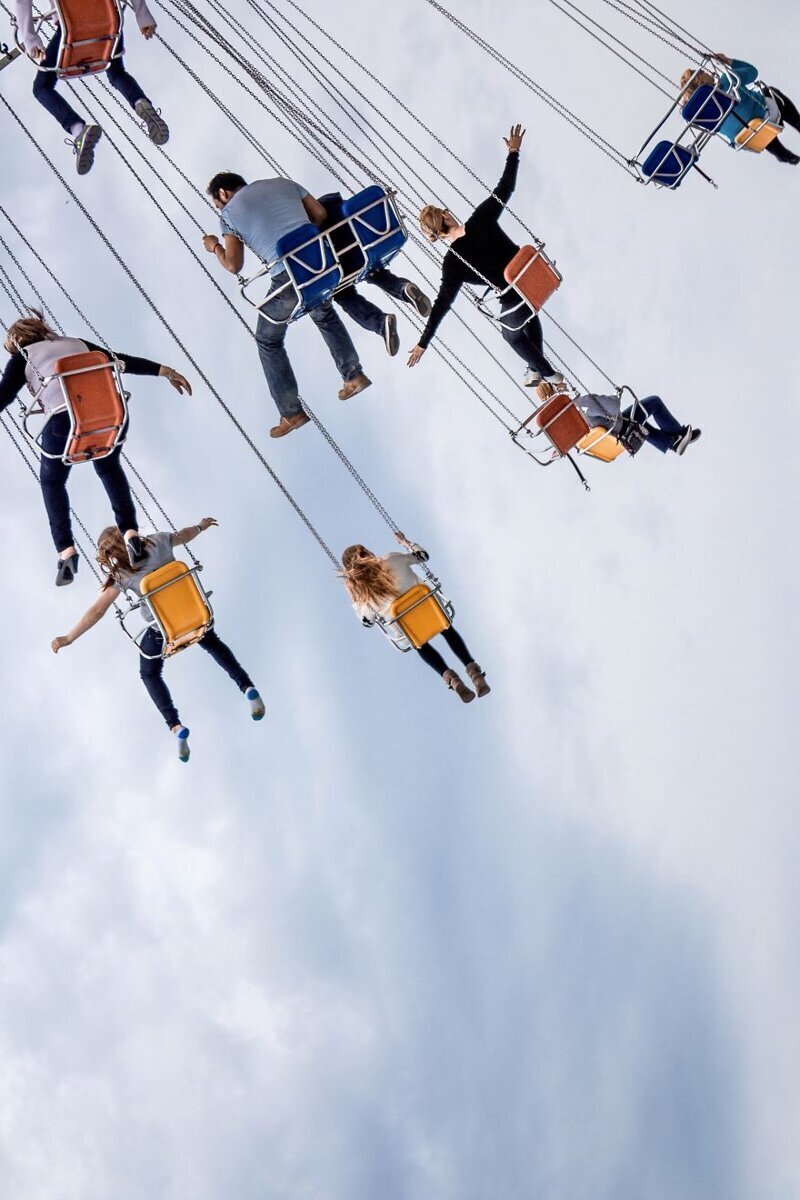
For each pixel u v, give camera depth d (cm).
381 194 790
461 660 911
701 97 994
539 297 893
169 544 872
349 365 891
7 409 796
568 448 962
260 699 916
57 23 770
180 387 831
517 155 895
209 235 816
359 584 888
